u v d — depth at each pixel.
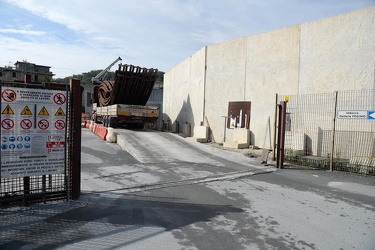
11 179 5.03
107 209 5.29
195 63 19.56
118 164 9.76
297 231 4.54
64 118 5.42
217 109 17.02
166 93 27.14
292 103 12.88
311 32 12.38
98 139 16.14
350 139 11.00
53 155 5.33
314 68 12.27
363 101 10.73
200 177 8.14
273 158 11.53
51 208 5.23
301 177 8.65
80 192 6.19
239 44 15.65
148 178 7.86
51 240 4.00
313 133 12.09
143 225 4.61
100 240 4.04
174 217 5.02
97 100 26.78
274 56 13.84
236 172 8.95
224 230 4.50
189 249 3.84
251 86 14.95
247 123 15.05
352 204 6.02
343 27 11.34
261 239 4.21
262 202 6.02
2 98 4.79
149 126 27.61
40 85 5.18
